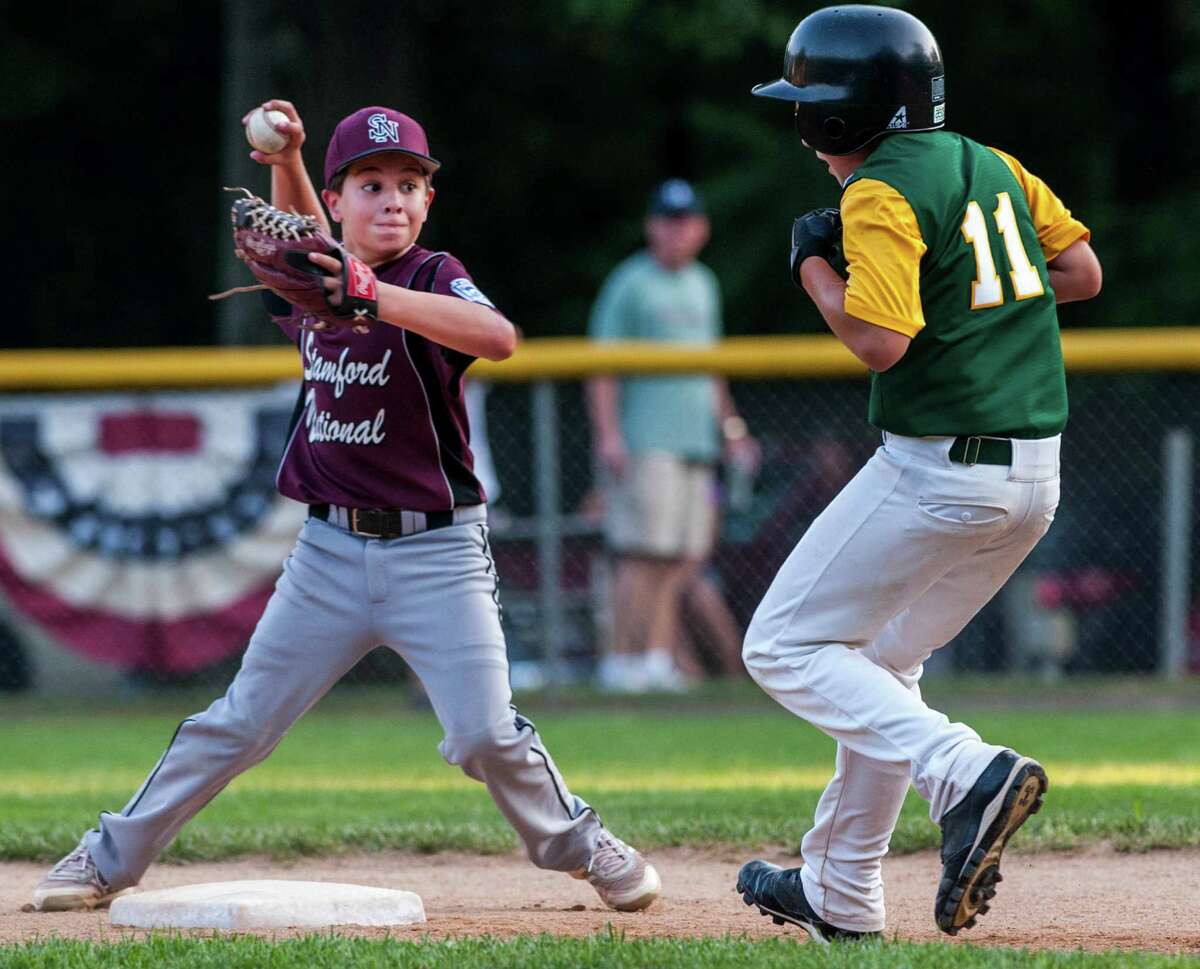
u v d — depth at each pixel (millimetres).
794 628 14445
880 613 14336
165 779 16531
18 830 21562
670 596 40156
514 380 39250
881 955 13375
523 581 40312
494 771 16125
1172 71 63875
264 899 16172
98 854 16859
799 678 14367
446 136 67938
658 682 39969
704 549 40344
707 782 26906
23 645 40188
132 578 39875
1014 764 13406
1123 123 65125
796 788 25469
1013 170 15031
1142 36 63844
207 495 39719
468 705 15836
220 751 16359
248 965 13352
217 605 39844
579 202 70438
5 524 39812
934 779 13680
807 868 15258
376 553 15797
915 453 14055
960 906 13680
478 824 22203
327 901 16250
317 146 51562
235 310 52219
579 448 41594
